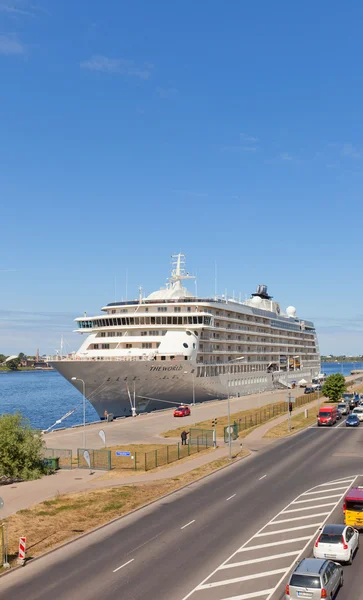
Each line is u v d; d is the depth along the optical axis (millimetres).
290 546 27453
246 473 45875
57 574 24859
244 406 97188
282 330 144000
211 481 43188
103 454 53438
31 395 193000
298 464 49000
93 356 88125
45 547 28484
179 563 25641
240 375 116438
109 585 23375
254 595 21969
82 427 72250
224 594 22141
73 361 79812
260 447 59844
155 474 45562
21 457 44562
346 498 29234
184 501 37031
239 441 63938
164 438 64125
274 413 89125
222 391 106750
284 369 147750
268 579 23516
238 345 116000
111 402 86062
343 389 107812
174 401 94938
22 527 31688
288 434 68562
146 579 23891
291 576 21078
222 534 29688
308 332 171250
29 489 40688
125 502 36719
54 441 61906
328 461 49781
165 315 89812
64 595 22500
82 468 48125
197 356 94562
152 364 83312
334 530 25859
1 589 23375
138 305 92312
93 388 83000
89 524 32156
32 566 25984
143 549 27688
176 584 23250
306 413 84812
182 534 29891
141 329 90500
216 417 82375
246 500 36844
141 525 31797
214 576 24000
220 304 101625
